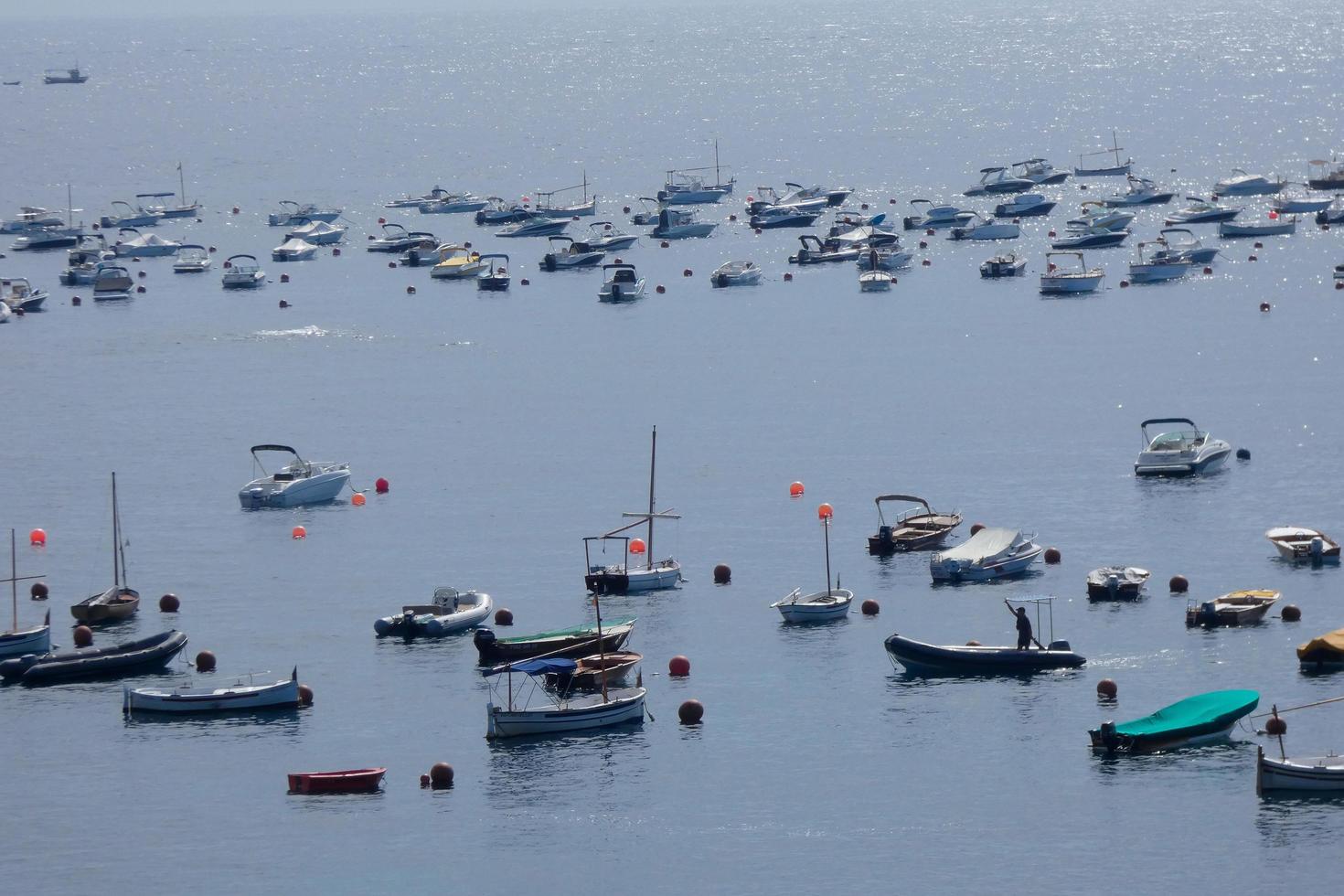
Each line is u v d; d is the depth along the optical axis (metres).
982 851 186.88
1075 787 199.88
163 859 191.00
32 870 189.12
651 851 189.62
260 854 191.50
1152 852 185.00
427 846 192.38
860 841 190.12
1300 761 198.50
